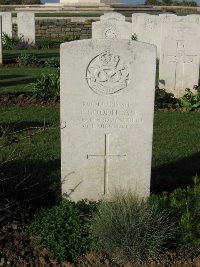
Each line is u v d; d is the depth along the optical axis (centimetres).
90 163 184
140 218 157
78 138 180
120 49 171
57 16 946
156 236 155
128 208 161
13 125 295
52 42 802
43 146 255
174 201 171
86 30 898
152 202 172
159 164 236
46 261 154
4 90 397
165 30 376
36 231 166
